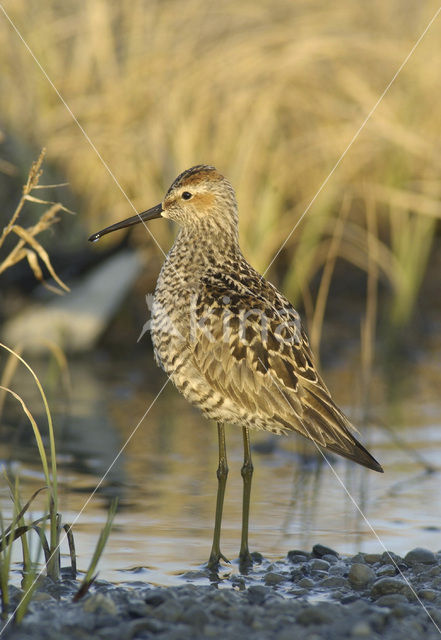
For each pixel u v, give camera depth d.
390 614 6.93
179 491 9.92
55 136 16.62
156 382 14.26
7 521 8.79
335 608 6.98
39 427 11.93
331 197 16.45
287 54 16.75
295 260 16.06
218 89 16.72
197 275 8.91
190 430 12.16
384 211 17.64
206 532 8.90
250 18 17.78
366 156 16.88
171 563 8.20
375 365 14.88
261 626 6.62
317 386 8.35
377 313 16.38
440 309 16.75
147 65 16.94
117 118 16.78
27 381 13.96
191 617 6.73
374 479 10.48
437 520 9.25
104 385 13.94
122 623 6.66
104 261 15.50
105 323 15.58
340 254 17.08
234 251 9.26
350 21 18.00
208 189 9.18
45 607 7.02
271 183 16.00
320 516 9.37
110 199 16.45
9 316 15.33
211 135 16.73
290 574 7.98
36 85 16.75
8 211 15.95
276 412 8.31
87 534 8.73
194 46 17.30
